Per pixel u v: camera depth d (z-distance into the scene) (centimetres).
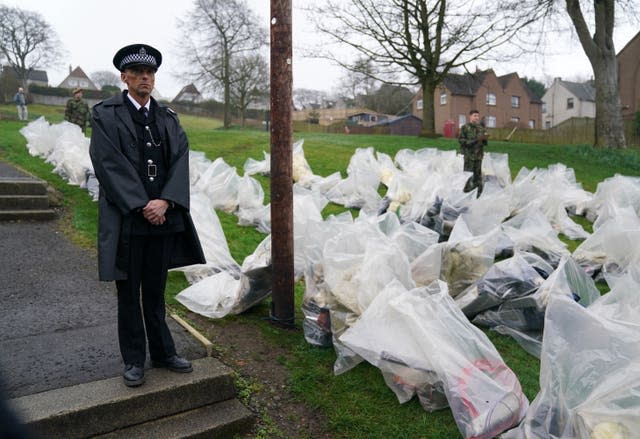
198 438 310
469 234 552
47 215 705
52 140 1081
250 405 350
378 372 394
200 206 587
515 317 471
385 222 532
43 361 343
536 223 713
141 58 306
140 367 321
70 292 474
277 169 438
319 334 425
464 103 4859
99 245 297
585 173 1580
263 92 3844
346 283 411
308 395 366
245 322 462
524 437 292
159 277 328
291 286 455
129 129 306
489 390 320
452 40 2200
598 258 647
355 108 6325
